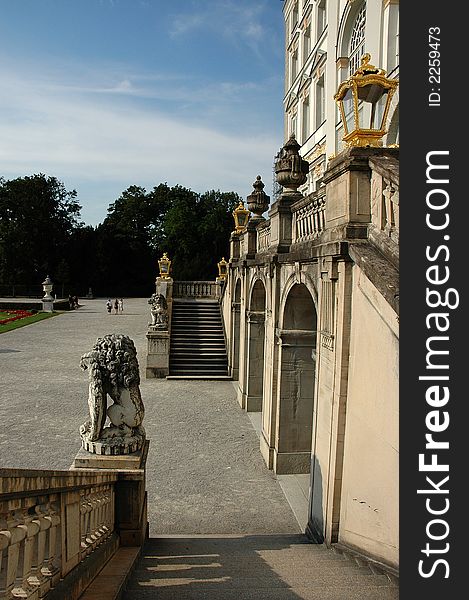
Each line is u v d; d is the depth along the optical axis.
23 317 44.09
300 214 10.86
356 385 7.01
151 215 80.44
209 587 5.20
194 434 14.67
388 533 5.76
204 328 25.66
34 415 15.62
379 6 13.97
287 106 29.77
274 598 4.84
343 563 6.57
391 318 5.73
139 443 7.25
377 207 6.75
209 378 21.78
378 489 6.12
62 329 36.03
